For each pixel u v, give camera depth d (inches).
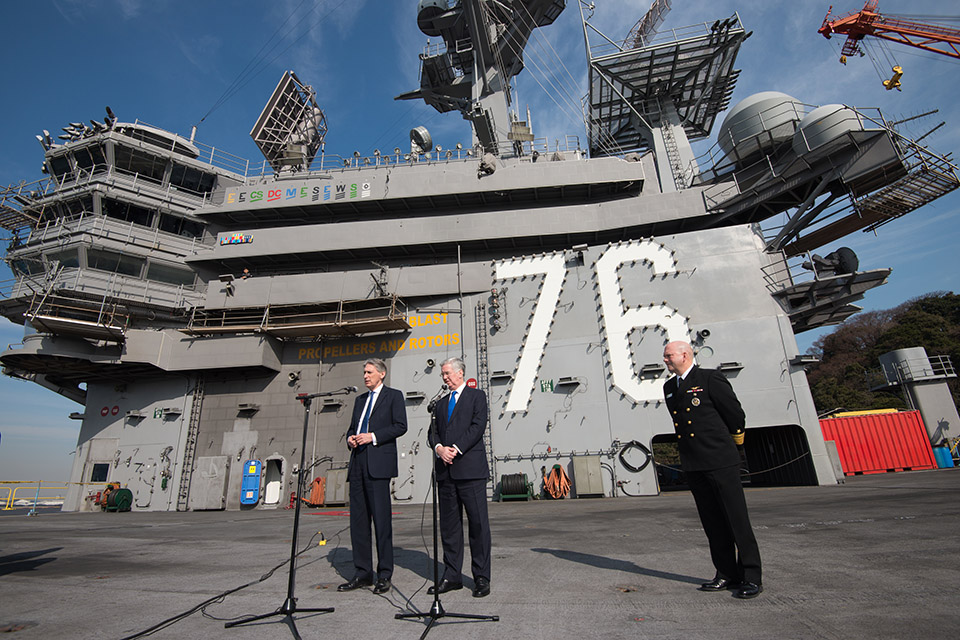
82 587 214.1
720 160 954.7
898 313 2746.1
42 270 985.5
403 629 143.7
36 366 961.5
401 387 891.4
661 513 480.4
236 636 141.2
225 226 1041.5
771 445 900.0
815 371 2605.8
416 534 414.9
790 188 837.8
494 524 448.8
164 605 180.2
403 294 915.4
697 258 824.3
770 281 799.1
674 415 187.9
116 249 956.6
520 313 872.3
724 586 172.7
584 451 783.1
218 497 888.3
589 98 1164.5
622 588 182.7
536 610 158.1
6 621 160.7
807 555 226.4
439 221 945.5
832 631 124.3
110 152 979.9
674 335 797.9
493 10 1096.2
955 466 1036.5
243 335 949.8
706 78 1083.9
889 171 759.1
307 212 995.3
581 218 920.3
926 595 152.7
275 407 938.7
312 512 751.1
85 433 1005.2
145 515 795.4
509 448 808.9
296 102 1206.9
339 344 952.9
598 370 813.2
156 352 933.2
